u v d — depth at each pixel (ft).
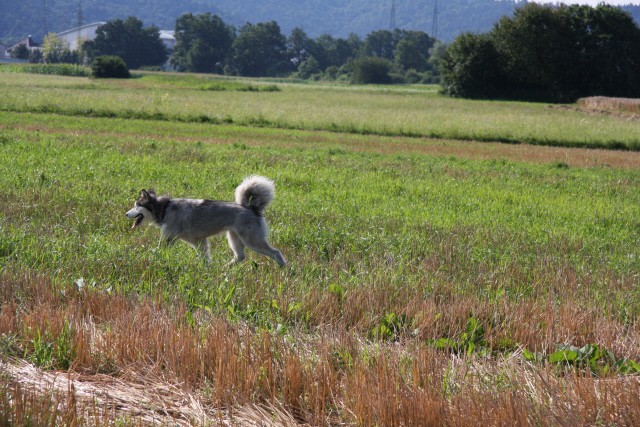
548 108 214.48
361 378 18.19
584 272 35.40
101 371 19.56
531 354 22.31
